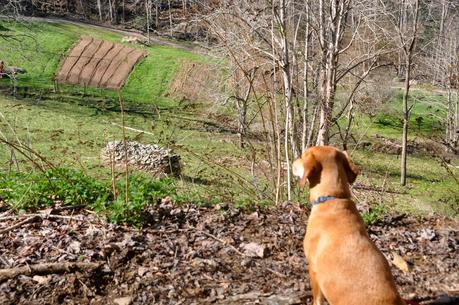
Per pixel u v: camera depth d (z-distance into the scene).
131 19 75.50
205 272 5.87
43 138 31.38
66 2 74.56
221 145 27.42
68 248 6.07
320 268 4.37
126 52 59.75
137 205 6.91
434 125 43.00
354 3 19.62
